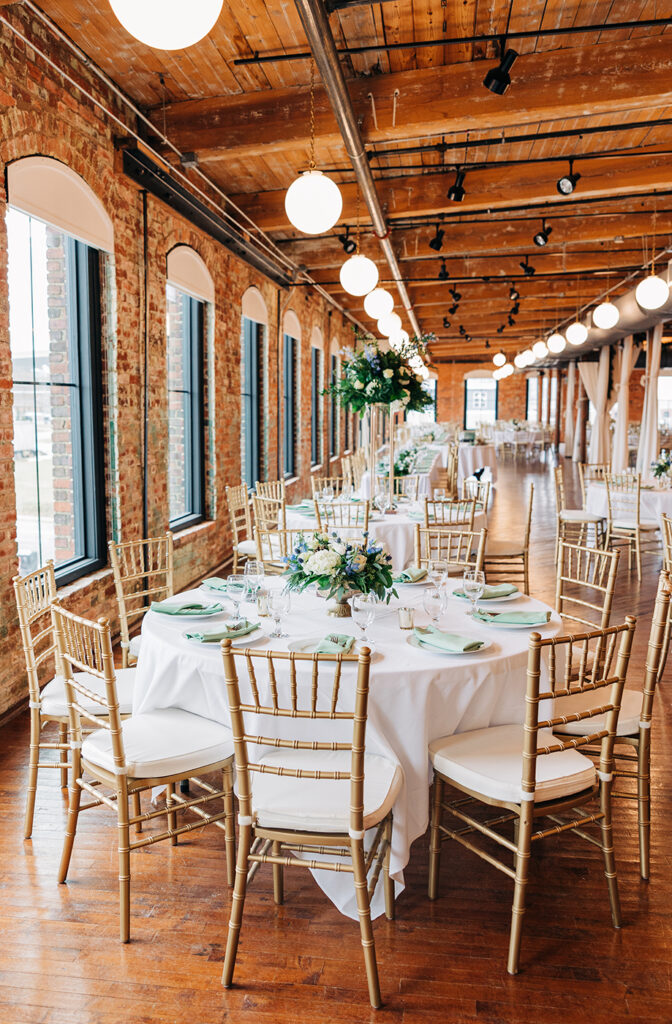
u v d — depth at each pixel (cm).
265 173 696
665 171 675
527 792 208
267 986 203
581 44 468
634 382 2262
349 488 743
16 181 374
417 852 274
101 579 480
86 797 308
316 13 314
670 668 451
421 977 206
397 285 1107
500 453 2420
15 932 224
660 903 241
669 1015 193
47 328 439
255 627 266
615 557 310
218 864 262
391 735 235
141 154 497
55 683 291
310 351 1222
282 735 241
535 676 203
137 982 204
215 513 732
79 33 421
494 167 696
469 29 447
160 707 269
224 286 745
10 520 374
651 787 316
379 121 495
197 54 457
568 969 210
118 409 502
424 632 266
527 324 1769
